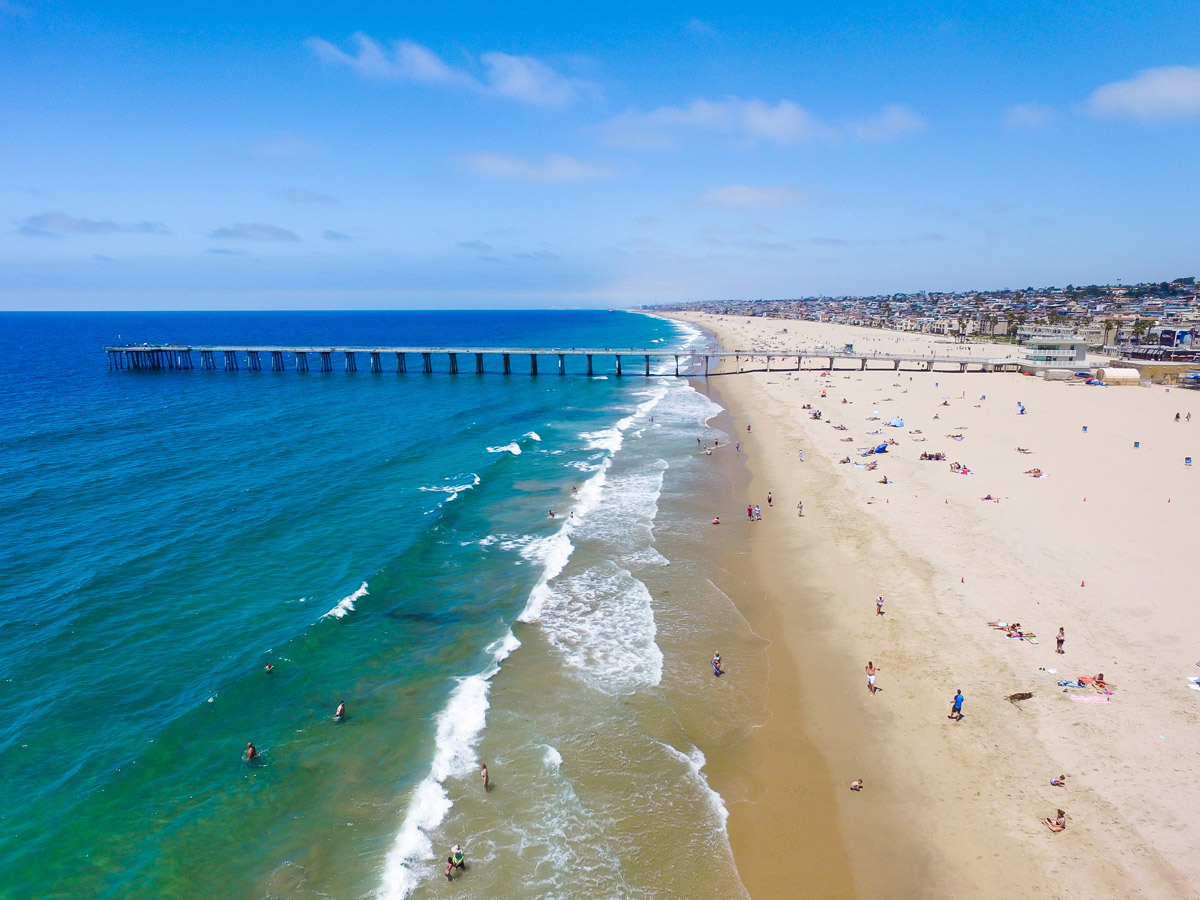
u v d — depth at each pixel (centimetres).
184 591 3212
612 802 1939
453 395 9762
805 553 3584
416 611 3056
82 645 2725
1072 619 2709
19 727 2222
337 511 4350
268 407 8575
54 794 1942
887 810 1870
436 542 3831
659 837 1812
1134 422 6309
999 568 3203
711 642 2784
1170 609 2730
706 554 3653
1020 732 2103
